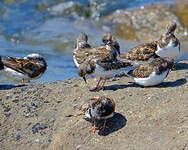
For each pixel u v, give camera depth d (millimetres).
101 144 12422
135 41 23516
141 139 12203
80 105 13727
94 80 15508
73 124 13086
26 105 14133
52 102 14219
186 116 12523
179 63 16547
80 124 13016
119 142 12320
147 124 12586
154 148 11805
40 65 15930
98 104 12445
